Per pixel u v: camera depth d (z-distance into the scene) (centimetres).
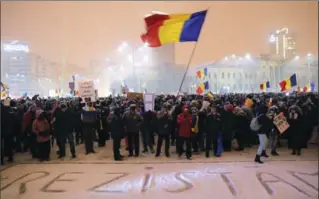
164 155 1137
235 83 7338
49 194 724
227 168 925
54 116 1116
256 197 686
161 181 808
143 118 1198
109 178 841
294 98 1605
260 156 1023
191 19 899
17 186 783
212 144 1238
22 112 1180
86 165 995
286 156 1084
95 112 1212
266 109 998
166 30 909
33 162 1045
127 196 704
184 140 1134
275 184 770
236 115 1177
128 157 1110
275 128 1091
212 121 1070
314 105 1253
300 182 783
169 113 1114
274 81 7162
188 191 728
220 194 706
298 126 1097
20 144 1237
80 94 1461
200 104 1290
